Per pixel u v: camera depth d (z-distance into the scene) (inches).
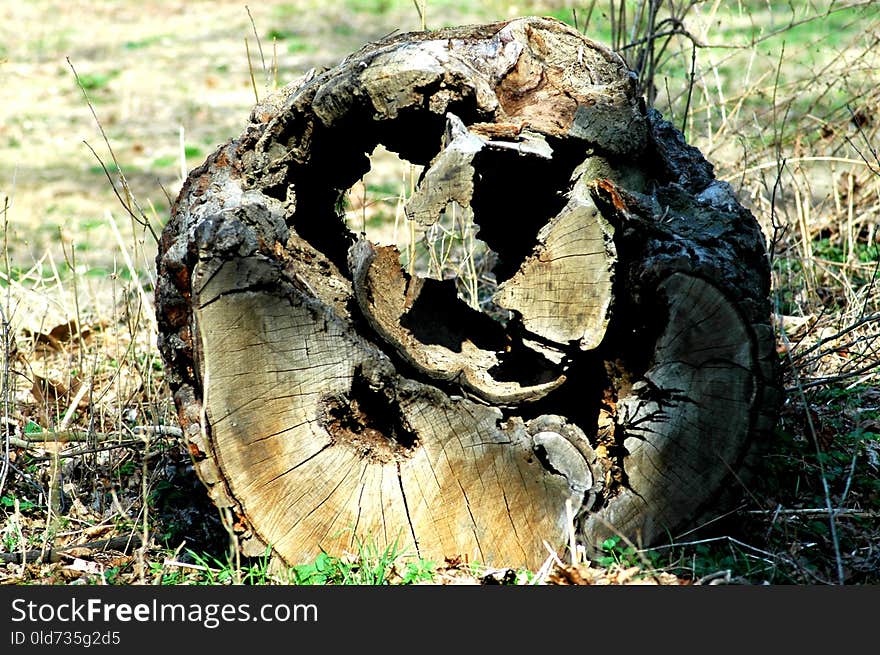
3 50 624.4
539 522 156.0
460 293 258.7
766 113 299.9
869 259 270.2
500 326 183.0
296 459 152.9
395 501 155.1
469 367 160.9
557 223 152.7
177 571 163.2
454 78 155.1
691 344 150.3
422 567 153.8
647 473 154.3
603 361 157.5
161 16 716.0
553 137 155.0
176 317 158.6
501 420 156.3
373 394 157.5
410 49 157.5
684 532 156.0
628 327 156.3
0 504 184.5
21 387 227.8
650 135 162.9
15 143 453.4
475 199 175.0
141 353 239.8
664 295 148.8
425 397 154.5
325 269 170.6
